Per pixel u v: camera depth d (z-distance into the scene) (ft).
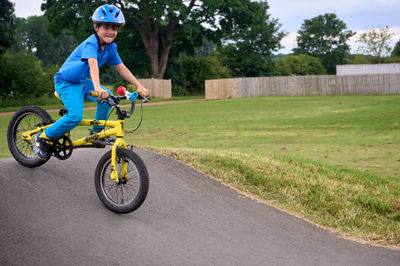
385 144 38.32
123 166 14.10
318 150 35.70
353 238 16.01
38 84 113.91
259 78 130.52
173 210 16.22
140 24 146.00
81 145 15.03
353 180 23.30
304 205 19.22
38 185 15.72
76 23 137.49
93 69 13.67
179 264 11.77
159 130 51.21
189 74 163.32
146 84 136.46
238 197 19.11
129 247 12.39
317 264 12.93
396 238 16.06
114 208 14.39
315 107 78.23
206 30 154.30
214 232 14.80
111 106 14.02
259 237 14.92
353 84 123.44
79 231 12.93
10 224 12.56
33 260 10.86
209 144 39.63
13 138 17.12
